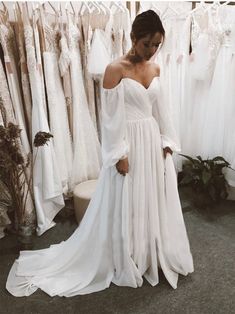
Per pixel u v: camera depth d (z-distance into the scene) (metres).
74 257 1.67
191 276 1.67
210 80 2.35
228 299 1.51
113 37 2.14
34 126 1.97
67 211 2.32
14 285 1.63
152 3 2.14
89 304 1.50
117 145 1.35
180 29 2.28
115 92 1.29
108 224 1.52
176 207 1.58
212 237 2.03
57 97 2.08
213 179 2.33
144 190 1.46
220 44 2.18
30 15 1.86
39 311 1.47
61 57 2.01
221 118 2.32
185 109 2.48
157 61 2.18
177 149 1.55
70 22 2.00
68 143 2.22
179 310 1.45
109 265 1.61
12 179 1.78
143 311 1.45
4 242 2.04
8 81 1.86
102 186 1.51
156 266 1.59
